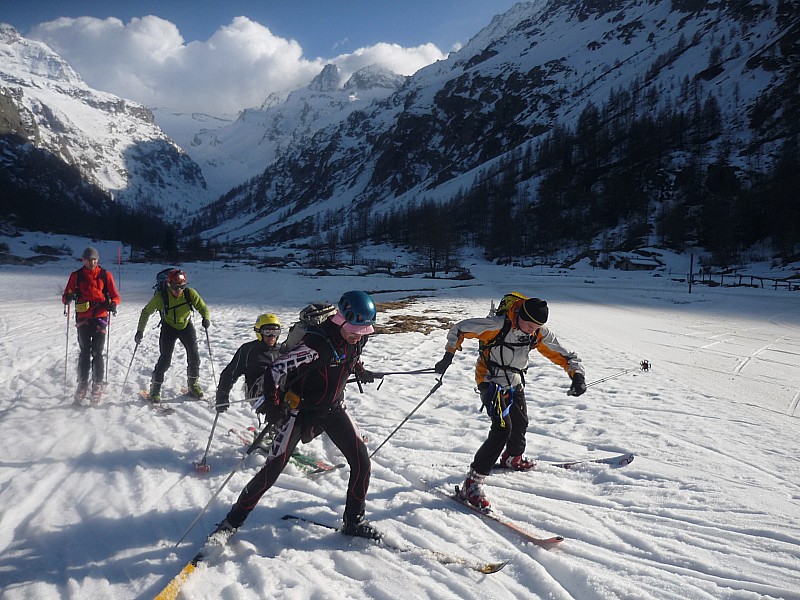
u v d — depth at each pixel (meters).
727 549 3.06
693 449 4.74
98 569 2.94
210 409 5.92
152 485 3.98
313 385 3.19
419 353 9.72
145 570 2.93
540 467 4.39
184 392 6.57
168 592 2.65
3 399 6.12
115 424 5.36
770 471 4.21
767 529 3.26
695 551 3.06
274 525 3.45
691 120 102.88
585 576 2.85
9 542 3.17
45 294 20.59
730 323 15.29
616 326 14.30
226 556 3.09
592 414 5.91
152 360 8.43
